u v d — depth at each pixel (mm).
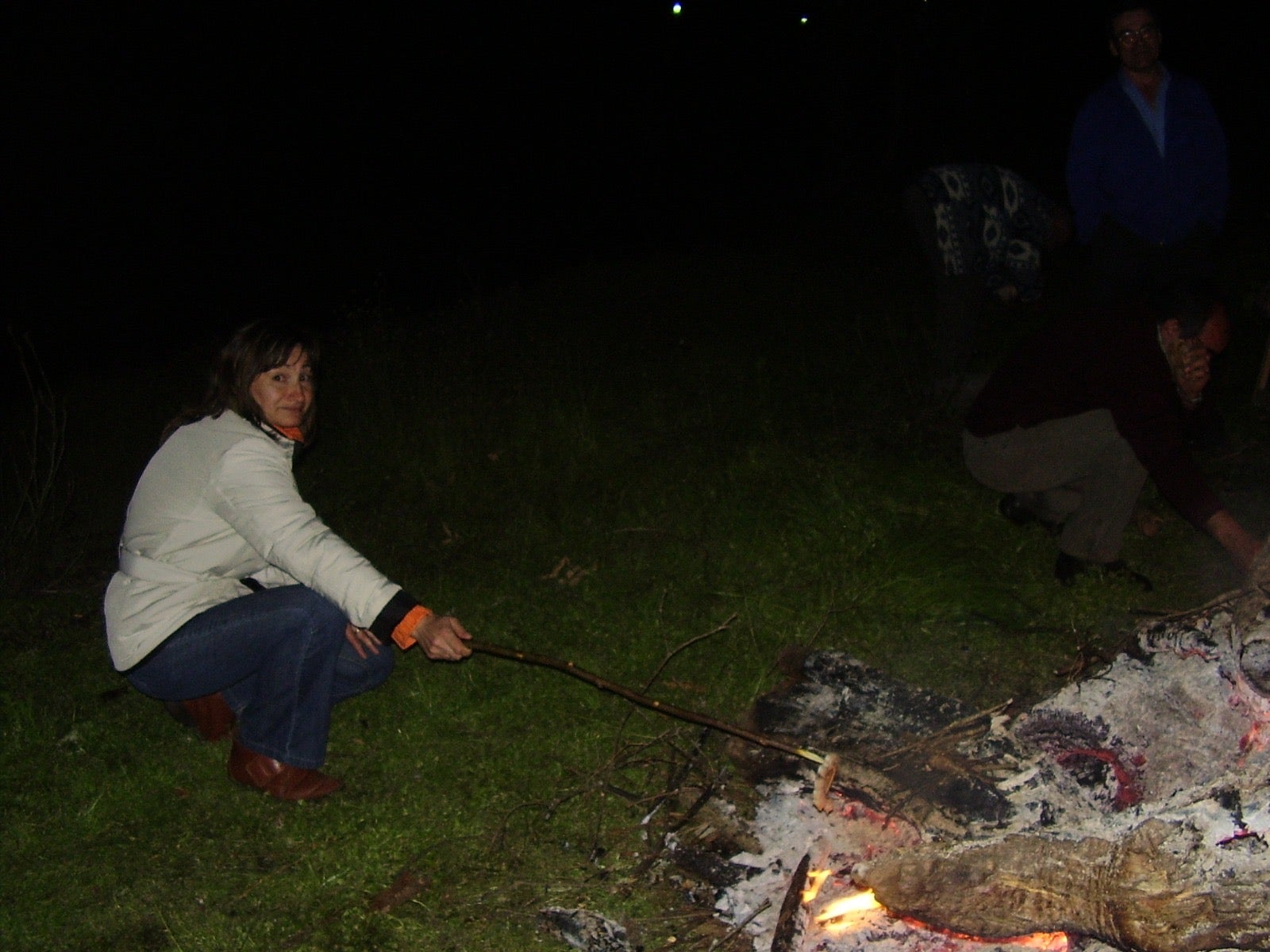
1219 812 2457
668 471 5645
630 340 7660
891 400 6250
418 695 3912
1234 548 3742
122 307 11000
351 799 3480
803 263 9398
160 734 3824
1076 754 3174
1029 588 4488
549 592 4645
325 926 3004
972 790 3143
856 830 3176
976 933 2658
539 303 8680
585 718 3797
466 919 3012
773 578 4613
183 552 3311
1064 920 2555
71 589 4973
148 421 6652
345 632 3557
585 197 14000
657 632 4258
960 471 5406
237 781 3514
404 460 5898
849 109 11805
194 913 3076
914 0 11242
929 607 4316
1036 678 3939
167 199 14672
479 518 5375
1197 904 2395
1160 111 5266
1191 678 3090
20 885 3186
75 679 4191
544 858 3215
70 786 3596
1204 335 3836
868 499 5102
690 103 16484
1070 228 6059
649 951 2881
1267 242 8672
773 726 3596
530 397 6508
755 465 5512
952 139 11789
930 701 3688
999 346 7020
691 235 11977
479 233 12875
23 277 12062
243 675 3396
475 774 3559
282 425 3334
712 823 3289
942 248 6031
